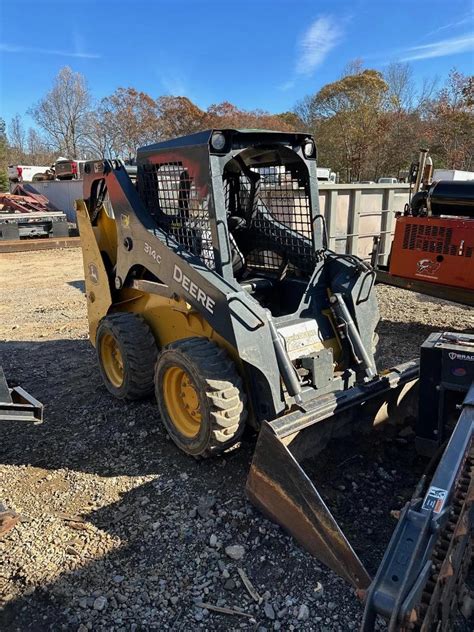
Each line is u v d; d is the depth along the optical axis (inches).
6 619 93.7
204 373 124.3
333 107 1309.1
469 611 86.8
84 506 123.8
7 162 1884.8
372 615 68.9
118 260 167.8
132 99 1621.6
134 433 156.5
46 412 173.9
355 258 146.9
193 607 94.5
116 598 97.0
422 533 73.8
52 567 104.7
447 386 117.6
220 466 135.6
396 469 127.6
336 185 302.8
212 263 133.6
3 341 255.3
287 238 155.8
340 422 126.4
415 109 1272.1
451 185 230.5
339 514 113.7
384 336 246.2
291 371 126.1
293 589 96.7
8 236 614.9
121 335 163.3
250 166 157.9
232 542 109.2
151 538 112.0
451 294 231.0
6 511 112.0
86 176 180.1
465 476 85.7
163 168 145.2
